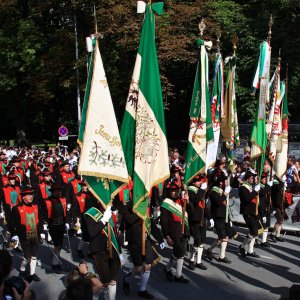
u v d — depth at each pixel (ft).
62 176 51.08
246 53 83.82
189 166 31.27
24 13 110.32
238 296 26.71
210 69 78.33
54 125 131.95
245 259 35.14
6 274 12.96
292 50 81.20
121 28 78.38
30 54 102.68
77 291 12.26
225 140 40.06
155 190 38.78
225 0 95.91
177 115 110.11
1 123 149.18
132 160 25.88
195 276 30.60
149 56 25.61
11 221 29.27
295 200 44.14
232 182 46.78
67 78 95.55
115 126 24.36
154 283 29.07
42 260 34.42
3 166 63.52
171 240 28.76
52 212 31.14
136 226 25.86
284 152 43.27
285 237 43.32
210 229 45.68
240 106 83.05
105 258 23.45
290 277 30.58
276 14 87.76
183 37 82.94
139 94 25.55
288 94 82.28
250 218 35.53
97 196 23.80
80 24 92.12
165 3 86.53
